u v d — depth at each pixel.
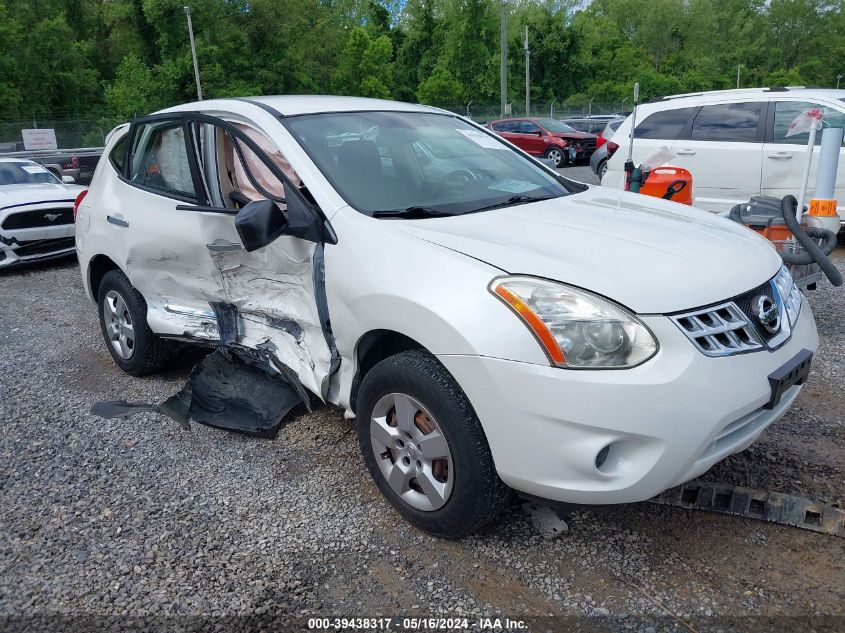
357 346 2.96
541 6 57.34
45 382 4.69
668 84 57.19
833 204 4.75
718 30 81.00
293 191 3.14
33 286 7.95
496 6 55.66
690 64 74.06
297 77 50.06
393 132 3.71
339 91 52.53
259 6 47.28
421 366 2.62
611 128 11.85
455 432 2.54
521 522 2.89
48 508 3.14
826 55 84.69
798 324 2.80
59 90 43.69
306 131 3.46
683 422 2.29
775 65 83.19
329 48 54.44
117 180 4.51
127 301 4.42
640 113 8.79
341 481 3.27
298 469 3.39
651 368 2.29
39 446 3.73
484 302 2.44
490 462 2.53
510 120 23.45
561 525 2.85
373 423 2.88
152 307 4.25
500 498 2.60
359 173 3.31
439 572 2.63
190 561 2.74
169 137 4.07
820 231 4.44
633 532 2.81
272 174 3.48
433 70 54.66
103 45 49.06
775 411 2.70
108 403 4.26
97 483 3.34
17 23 41.06
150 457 3.57
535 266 2.50
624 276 2.45
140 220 4.07
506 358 2.36
